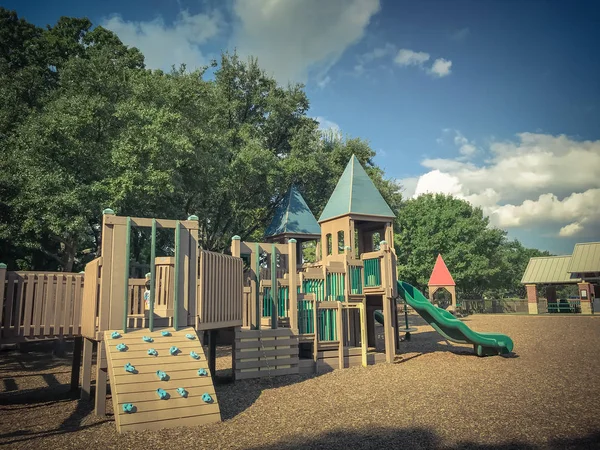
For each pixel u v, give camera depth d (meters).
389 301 14.62
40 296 9.16
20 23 27.14
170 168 18.55
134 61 28.89
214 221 29.08
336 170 31.23
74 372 10.49
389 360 14.06
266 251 12.27
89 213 17.05
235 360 10.92
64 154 17.36
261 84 33.19
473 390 9.42
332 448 5.77
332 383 10.62
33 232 18.58
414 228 45.59
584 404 8.03
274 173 25.81
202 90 22.72
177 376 7.45
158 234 24.25
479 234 49.62
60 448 5.91
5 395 9.95
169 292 8.59
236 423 7.12
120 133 18.00
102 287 8.01
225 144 24.95
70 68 19.25
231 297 10.34
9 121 19.72
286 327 12.62
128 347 7.63
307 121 33.03
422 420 7.09
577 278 40.50
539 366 12.63
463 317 35.62
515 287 81.94
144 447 5.93
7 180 16.91
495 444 5.86
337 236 16.69
